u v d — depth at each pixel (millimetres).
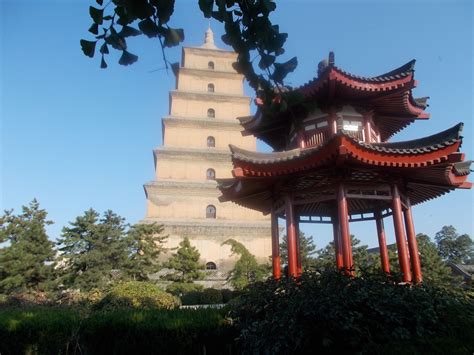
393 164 13672
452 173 16078
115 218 39281
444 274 36656
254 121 18516
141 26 4055
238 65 4512
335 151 13336
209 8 4316
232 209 48000
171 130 50406
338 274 9531
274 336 8797
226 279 40375
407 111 17391
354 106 16766
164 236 40938
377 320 8422
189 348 9812
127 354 9891
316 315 8602
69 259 36750
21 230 38906
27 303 24547
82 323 10688
